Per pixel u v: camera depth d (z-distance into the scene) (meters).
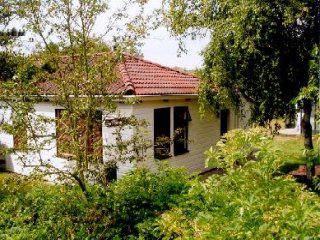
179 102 11.42
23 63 5.23
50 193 5.34
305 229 2.27
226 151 2.96
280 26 8.24
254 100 9.52
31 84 5.14
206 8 9.39
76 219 4.98
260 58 8.52
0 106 5.39
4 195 5.66
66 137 5.36
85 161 5.27
